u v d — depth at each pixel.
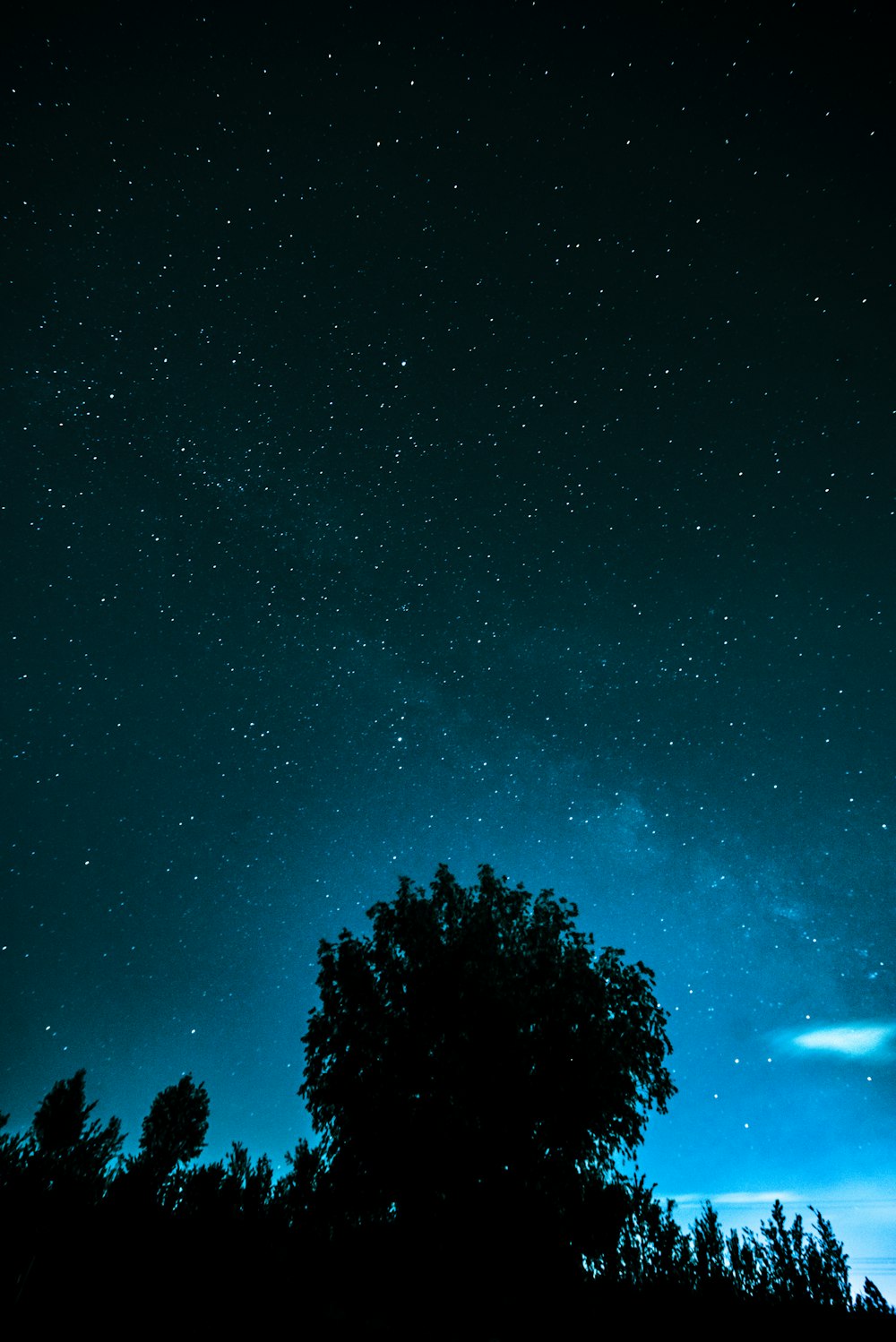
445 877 12.02
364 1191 9.25
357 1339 6.66
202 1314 6.66
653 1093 10.24
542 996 10.53
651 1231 8.51
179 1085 13.23
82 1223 7.58
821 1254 7.37
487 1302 7.64
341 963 10.98
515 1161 9.31
